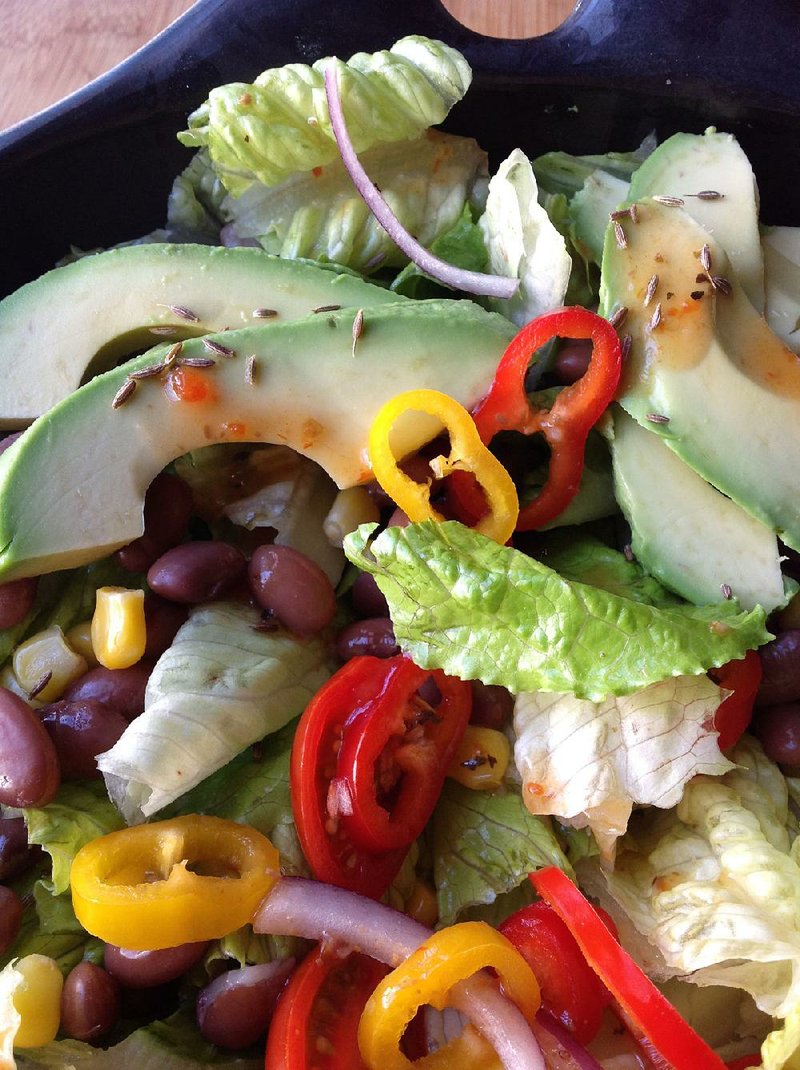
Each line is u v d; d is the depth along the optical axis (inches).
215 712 6.8
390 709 6.9
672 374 7.3
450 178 8.8
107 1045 6.5
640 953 7.2
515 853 7.1
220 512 7.9
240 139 8.1
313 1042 6.5
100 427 7.0
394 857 7.0
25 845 6.7
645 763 6.9
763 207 9.5
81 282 7.7
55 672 7.2
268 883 6.6
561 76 8.7
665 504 7.4
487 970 6.6
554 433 7.3
